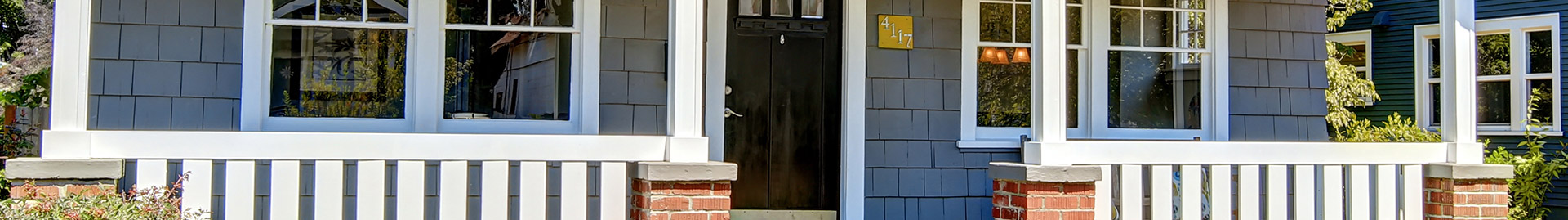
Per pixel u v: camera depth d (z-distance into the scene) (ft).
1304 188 18.38
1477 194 18.97
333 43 18.70
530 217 16.22
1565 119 31.55
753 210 21.39
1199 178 17.89
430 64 18.78
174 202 15.29
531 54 19.17
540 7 19.26
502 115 19.02
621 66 19.61
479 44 19.06
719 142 20.99
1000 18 22.18
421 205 15.96
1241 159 18.12
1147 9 22.53
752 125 21.52
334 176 15.78
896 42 21.52
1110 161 17.43
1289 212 22.75
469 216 19.40
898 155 21.48
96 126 18.11
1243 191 18.10
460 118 18.89
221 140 15.55
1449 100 19.29
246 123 18.29
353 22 18.71
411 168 15.96
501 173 16.20
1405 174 18.93
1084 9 22.24
